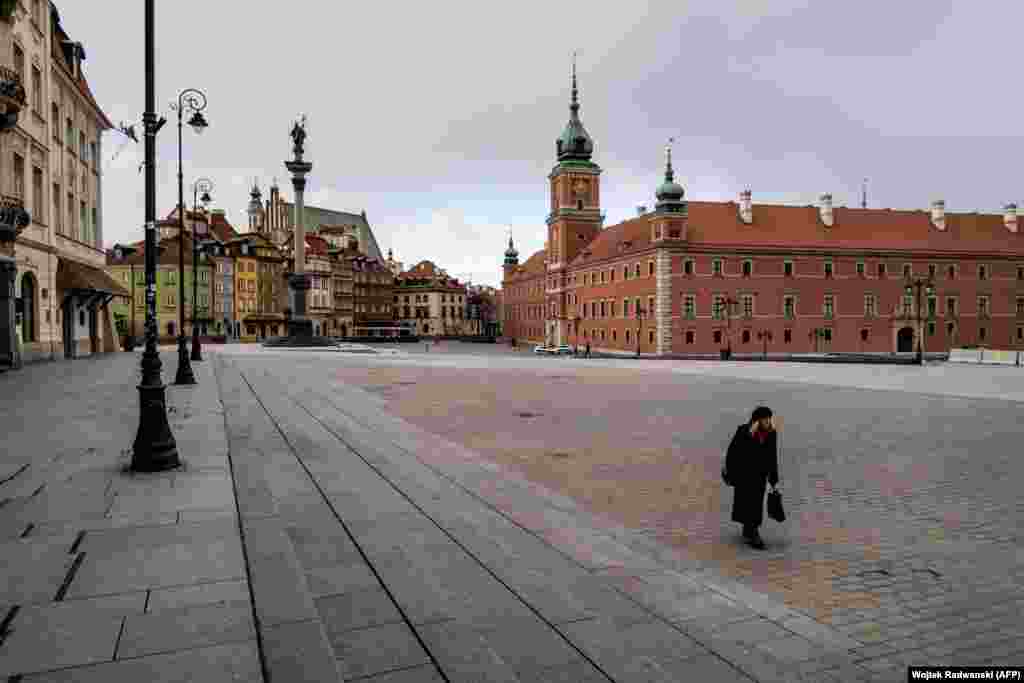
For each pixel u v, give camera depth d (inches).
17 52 1225.4
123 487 355.9
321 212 6594.5
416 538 298.8
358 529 309.4
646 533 339.9
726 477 331.0
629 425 694.5
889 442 613.0
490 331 6707.7
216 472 391.9
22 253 1253.1
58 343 1472.7
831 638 220.7
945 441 619.2
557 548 295.3
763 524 359.3
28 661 175.6
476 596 237.0
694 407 847.1
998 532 346.9
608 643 205.6
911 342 3420.3
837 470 495.2
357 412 725.3
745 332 3208.7
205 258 3700.8
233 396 795.4
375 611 221.5
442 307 6250.0
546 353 3612.2
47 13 1378.0
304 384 1015.0
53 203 1440.7
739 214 3415.4
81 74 1660.9
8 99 1000.9
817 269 3302.2
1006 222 3727.9
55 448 457.7
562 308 4335.6
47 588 223.0
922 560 303.7
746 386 1151.6
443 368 1541.6
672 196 3152.1
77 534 278.5
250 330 4124.0
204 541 271.9
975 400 957.8
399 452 504.4
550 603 232.5
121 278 3481.8
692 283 3144.7
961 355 2304.4
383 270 6058.1
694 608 238.4
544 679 182.2
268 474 414.3
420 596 234.2
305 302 2568.9
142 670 173.2
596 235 4350.4
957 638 224.7
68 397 757.3
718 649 207.5
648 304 3248.0
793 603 252.8
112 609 208.2
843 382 1263.5
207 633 195.0
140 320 3467.0
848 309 3339.1
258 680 170.2
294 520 323.0
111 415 614.5
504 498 379.9
